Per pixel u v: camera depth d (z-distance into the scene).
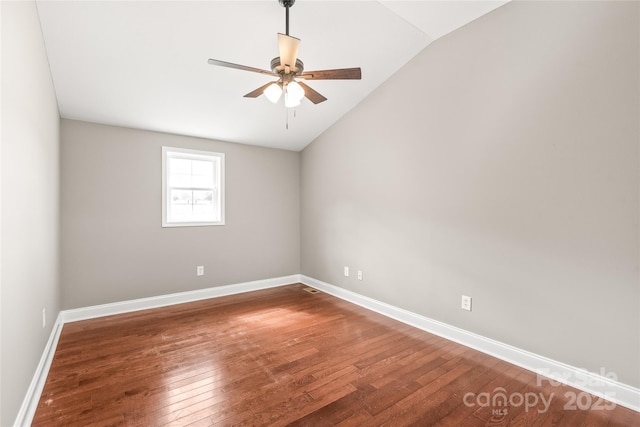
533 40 2.11
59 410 1.73
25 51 1.66
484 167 2.41
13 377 1.44
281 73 2.14
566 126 1.97
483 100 2.40
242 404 1.79
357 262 3.70
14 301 1.46
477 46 2.43
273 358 2.35
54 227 2.64
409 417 1.69
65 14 2.04
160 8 2.11
